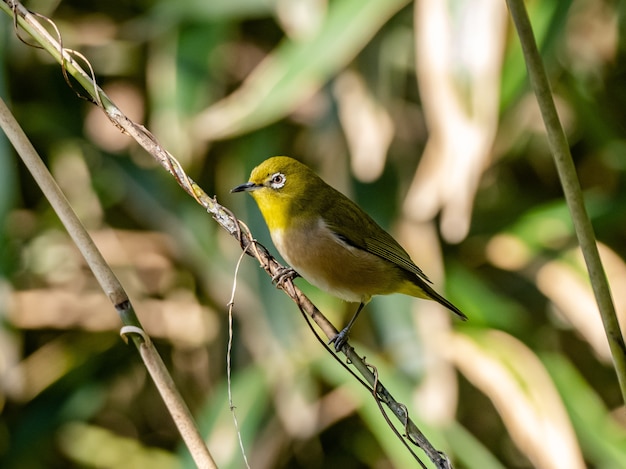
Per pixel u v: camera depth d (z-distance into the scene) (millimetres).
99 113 11188
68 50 6188
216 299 10648
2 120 5277
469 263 10891
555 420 9016
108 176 11188
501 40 8312
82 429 11961
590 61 11789
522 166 12016
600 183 12117
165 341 11344
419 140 10906
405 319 10023
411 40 10617
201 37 10344
